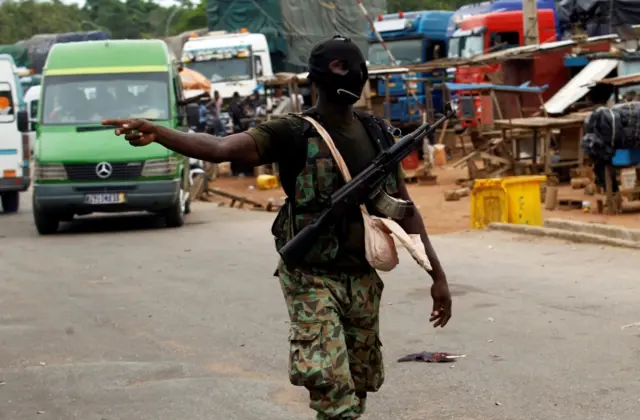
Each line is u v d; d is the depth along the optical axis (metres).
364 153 4.56
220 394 6.73
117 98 17.59
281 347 8.04
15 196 22.47
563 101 26.19
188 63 36.59
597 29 32.41
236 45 36.44
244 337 8.44
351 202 4.48
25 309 10.03
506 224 14.28
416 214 4.72
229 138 4.38
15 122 21.56
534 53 26.55
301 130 4.48
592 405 6.19
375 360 4.73
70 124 17.27
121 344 8.38
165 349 8.14
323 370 4.34
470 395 6.49
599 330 8.11
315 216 4.50
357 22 39.66
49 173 16.61
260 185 26.61
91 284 11.45
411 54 33.88
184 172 18.81
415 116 30.47
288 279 4.53
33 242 16.06
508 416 6.05
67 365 7.65
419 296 9.80
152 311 9.70
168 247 14.53
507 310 8.99
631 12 32.12
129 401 6.68
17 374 7.45
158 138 4.19
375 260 4.45
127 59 18.11
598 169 17.34
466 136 32.56
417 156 28.20
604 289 9.80
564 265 11.27
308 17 38.91
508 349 7.61
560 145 22.30
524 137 22.30
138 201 16.72
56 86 17.72
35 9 70.50
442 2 60.41
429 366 7.21
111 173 16.62
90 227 18.34
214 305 9.87
